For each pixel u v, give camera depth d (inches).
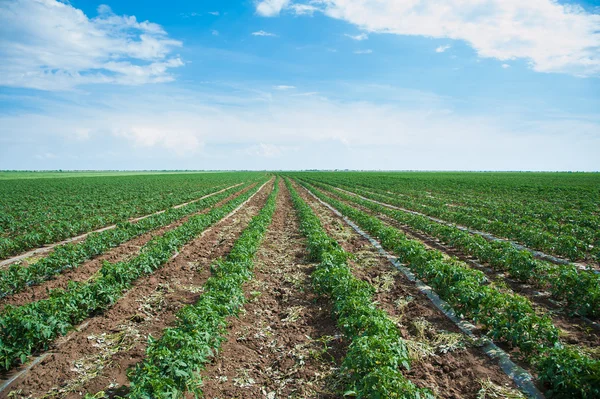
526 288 470.6
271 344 344.2
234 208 1250.6
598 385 234.4
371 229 810.8
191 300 441.4
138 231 808.9
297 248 701.9
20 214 1082.7
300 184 2851.9
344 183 2824.8
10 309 331.0
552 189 2043.6
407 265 567.8
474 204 1307.8
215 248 705.0
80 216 1069.8
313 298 450.3
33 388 275.7
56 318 333.7
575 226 751.7
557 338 292.0
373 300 438.9
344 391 269.9
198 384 268.2
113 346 335.3
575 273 409.1
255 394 270.7
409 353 314.5
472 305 358.9
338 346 332.5
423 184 2615.7
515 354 305.6
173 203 1405.0
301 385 280.7
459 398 261.4
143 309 415.2
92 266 568.7
